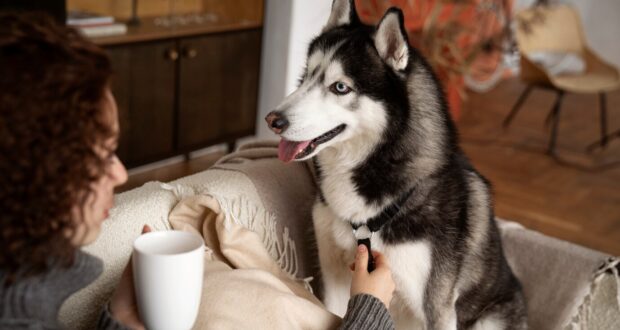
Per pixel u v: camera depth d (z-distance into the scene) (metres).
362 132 1.36
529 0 6.58
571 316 1.80
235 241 1.25
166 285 0.79
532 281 1.90
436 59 3.89
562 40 5.18
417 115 1.37
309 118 1.35
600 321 1.78
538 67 4.60
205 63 3.31
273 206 1.47
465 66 4.11
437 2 3.94
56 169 0.63
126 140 3.01
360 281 1.11
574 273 1.83
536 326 1.87
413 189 1.35
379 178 1.34
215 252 1.27
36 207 0.63
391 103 1.33
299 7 3.54
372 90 1.34
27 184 0.62
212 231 1.28
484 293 1.61
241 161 1.58
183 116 3.30
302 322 1.06
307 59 1.50
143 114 3.06
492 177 4.00
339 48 1.38
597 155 4.62
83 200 0.68
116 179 0.75
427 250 1.37
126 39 2.87
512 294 1.70
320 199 1.48
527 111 5.59
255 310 1.03
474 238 1.48
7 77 0.60
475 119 5.23
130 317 0.90
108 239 1.14
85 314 1.10
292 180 1.56
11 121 0.60
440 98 1.43
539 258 1.90
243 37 3.50
